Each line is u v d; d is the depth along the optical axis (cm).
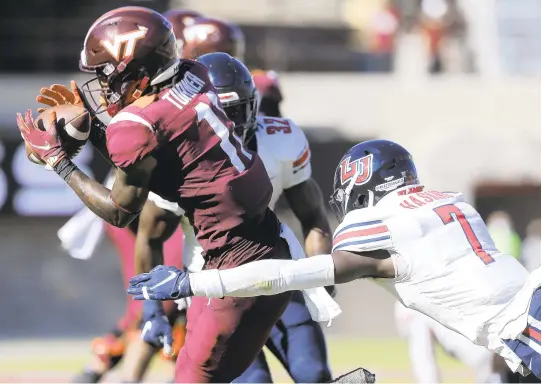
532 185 5347
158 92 1252
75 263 4956
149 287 1187
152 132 1213
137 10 1258
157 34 1238
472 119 5384
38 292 4953
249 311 1319
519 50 5488
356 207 1286
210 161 1248
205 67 1319
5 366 3194
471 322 1204
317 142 5341
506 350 1205
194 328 1353
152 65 1239
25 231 4988
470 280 1200
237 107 1443
